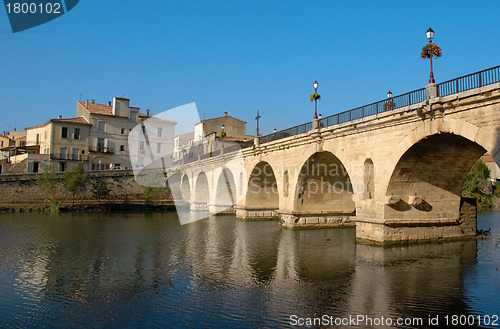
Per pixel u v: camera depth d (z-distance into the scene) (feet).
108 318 37.24
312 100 91.91
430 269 54.08
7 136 264.31
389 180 67.10
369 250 66.54
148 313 38.47
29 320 36.78
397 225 69.41
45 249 72.74
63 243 79.71
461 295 42.91
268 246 75.77
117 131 214.69
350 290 45.32
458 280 48.65
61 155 198.90
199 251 70.95
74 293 45.14
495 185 241.76
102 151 208.23
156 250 72.13
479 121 51.01
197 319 36.78
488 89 48.08
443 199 74.08
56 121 198.39
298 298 42.73
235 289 46.42
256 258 64.28
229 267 57.93
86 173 183.93
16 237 87.61
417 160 65.26
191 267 57.98
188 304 41.06
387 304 40.37
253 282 49.52
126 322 36.22
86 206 169.68
